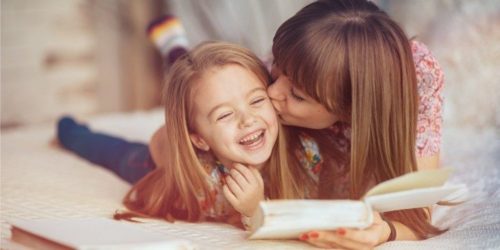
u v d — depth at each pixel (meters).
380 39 1.29
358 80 1.26
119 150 1.89
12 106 3.04
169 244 1.07
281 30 1.31
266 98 1.34
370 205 1.14
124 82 3.29
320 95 1.28
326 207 1.12
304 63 1.26
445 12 2.47
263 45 2.77
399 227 1.33
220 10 2.81
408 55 1.32
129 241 1.08
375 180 1.36
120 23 3.22
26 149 2.16
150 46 3.27
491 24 2.41
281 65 1.29
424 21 2.50
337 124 1.42
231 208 1.45
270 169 1.41
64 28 3.15
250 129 1.31
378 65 1.27
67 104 3.19
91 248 1.03
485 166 1.73
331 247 1.19
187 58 1.37
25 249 1.15
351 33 1.27
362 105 1.27
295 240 1.26
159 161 1.58
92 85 3.24
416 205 1.20
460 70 2.36
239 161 1.35
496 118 2.23
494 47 2.37
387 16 1.34
